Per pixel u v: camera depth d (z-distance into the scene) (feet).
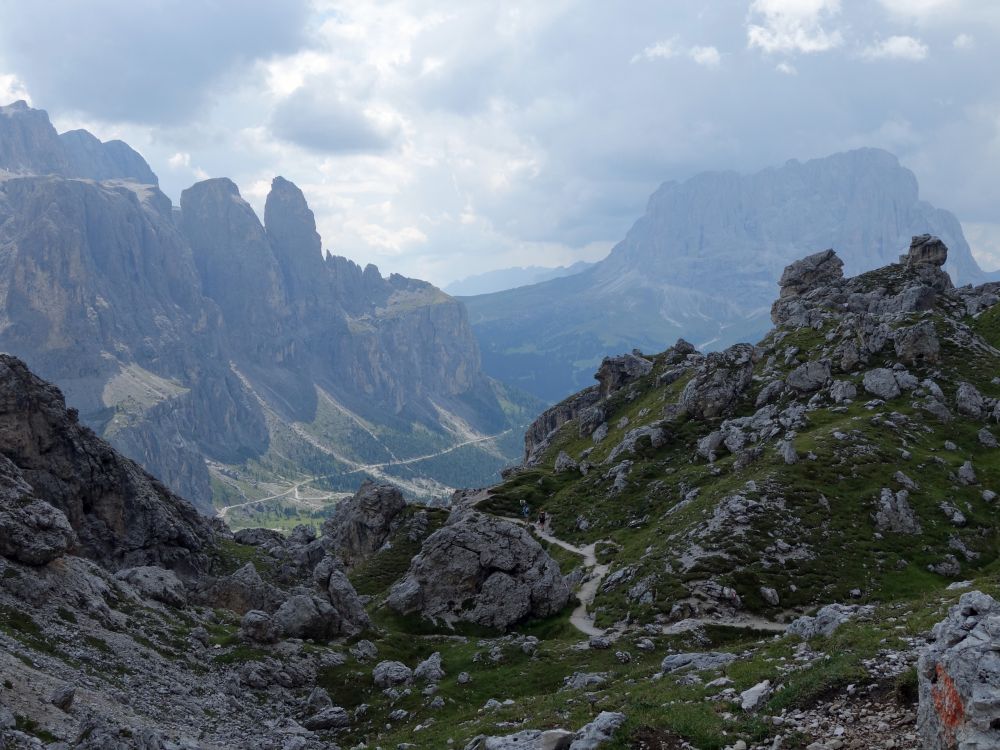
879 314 604.08
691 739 92.99
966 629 80.53
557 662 231.71
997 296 635.25
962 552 307.99
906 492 339.16
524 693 205.46
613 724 96.53
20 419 381.81
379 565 464.65
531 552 324.80
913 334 481.87
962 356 482.69
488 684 211.82
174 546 439.63
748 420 490.08
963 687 70.95
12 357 401.08
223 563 463.01
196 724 155.84
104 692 148.05
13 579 182.19
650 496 449.89
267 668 205.46
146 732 118.52
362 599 395.55
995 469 365.40
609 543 414.21
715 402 533.14
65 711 123.95
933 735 75.41
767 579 291.79
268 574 456.45
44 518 204.44
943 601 133.49
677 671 144.77
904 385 453.17
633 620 285.23
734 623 268.21
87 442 418.31
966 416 420.36
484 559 318.45
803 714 94.02
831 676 99.66
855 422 410.52
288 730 170.60
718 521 333.01
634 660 234.58
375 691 209.67
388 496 554.05
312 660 221.46
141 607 218.59
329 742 174.60
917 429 404.57
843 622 136.98
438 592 311.88
